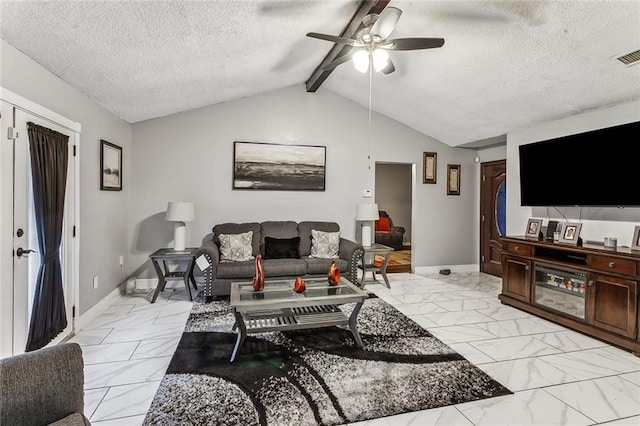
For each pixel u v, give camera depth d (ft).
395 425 5.85
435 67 11.80
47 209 8.16
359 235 17.24
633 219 10.28
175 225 13.76
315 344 9.11
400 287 15.39
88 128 10.68
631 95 10.10
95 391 6.77
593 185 10.55
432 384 7.14
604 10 7.45
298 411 6.21
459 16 8.95
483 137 16.28
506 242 12.85
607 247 9.96
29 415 3.74
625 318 8.79
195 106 14.74
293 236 15.14
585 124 11.70
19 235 7.35
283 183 16.05
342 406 6.35
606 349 8.90
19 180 7.34
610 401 6.57
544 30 8.52
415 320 11.01
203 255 12.44
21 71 7.42
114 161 12.66
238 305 8.07
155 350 8.65
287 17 9.14
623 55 8.62
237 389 6.89
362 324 10.60
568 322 10.25
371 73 13.42
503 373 7.63
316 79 14.33
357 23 9.46
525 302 11.88
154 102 12.82
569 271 10.39
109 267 12.36
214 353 8.51
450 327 10.42
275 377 7.38
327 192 16.71
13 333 7.19
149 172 14.64
